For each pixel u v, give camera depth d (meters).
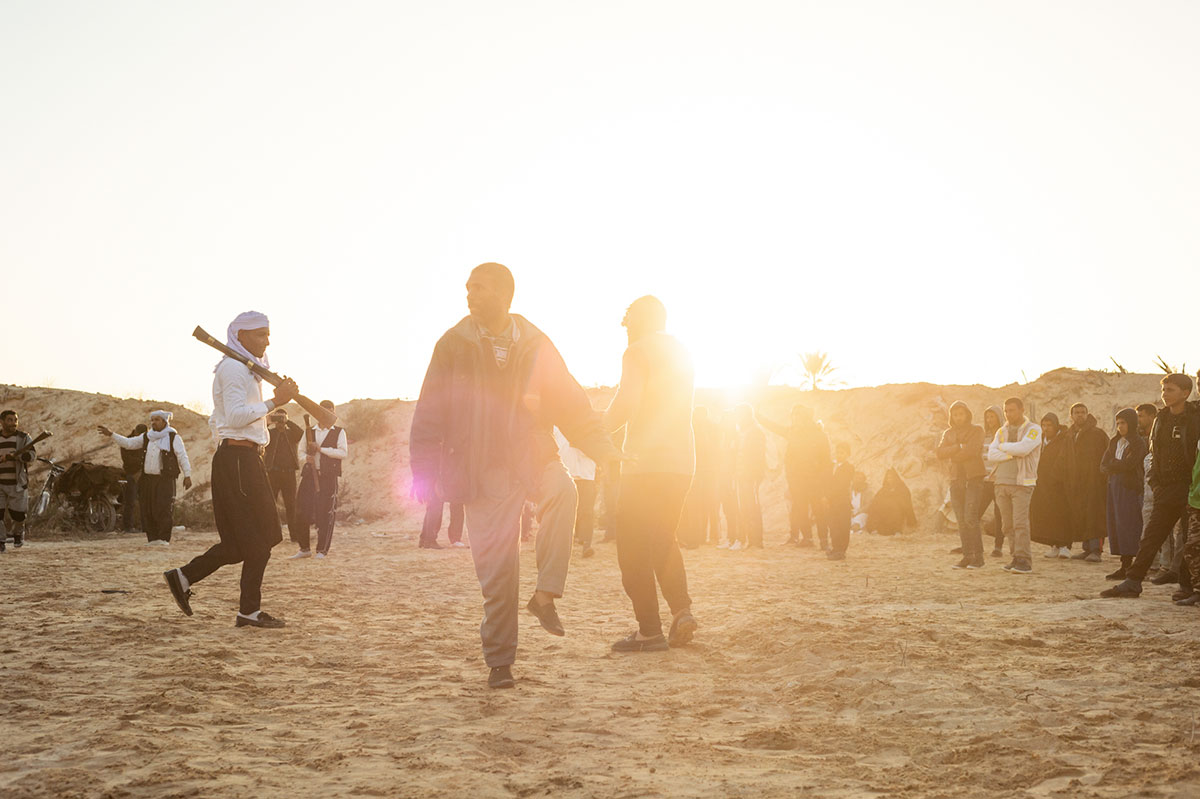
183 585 7.08
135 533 20.41
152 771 3.56
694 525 16.58
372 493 30.75
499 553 5.04
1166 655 5.65
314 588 9.82
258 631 6.90
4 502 15.02
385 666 5.68
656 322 6.41
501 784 3.43
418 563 13.11
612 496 17.05
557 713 4.54
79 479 20.67
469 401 4.99
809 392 29.39
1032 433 12.06
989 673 5.18
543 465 5.13
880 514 20.38
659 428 6.22
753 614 7.86
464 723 4.34
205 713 4.50
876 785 3.39
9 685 4.98
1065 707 4.42
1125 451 12.24
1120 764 3.50
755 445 16.58
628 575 6.22
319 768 3.64
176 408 37.94
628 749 3.94
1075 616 7.48
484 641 5.11
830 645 5.82
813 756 3.83
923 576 11.73
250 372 7.13
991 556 15.16
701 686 5.17
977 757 3.71
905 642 5.99
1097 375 27.64
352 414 34.03
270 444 14.06
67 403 37.50
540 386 5.10
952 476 13.22
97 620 7.20
